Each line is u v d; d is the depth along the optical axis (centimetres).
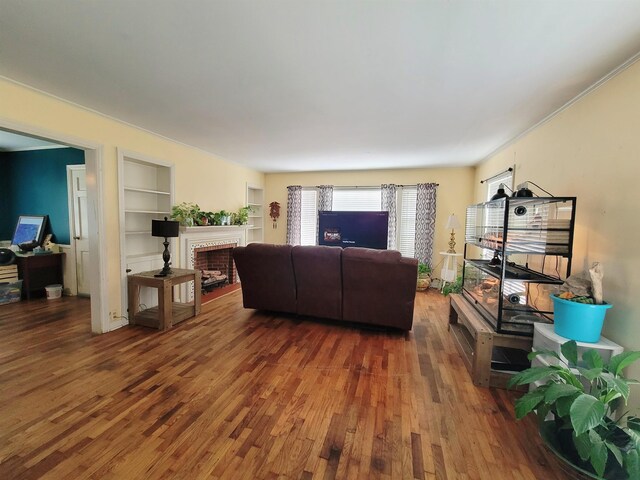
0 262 402
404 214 569
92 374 222
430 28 152
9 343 275
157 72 204
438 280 551
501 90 221
